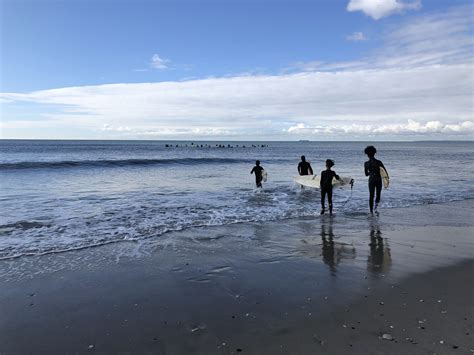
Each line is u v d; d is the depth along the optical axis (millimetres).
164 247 7250
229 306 4582
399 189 16969
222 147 112938
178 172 25719
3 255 6629
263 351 3527
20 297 4852
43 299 4801
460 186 18172
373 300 4727
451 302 4664
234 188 16797
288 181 19719
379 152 85188
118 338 3826
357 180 20328
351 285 5258
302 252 6926
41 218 9844
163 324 4125
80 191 15273
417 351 3449
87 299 4809
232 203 12625
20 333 3930
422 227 9031
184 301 4742
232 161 39750
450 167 33219
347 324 4066
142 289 5137
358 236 8125
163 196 14125
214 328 4012
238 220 9844
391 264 6195
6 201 12547
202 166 32344
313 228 8922
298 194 14891
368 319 4180
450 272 5809
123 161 31531
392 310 4422
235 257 6617
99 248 7137
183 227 8938
